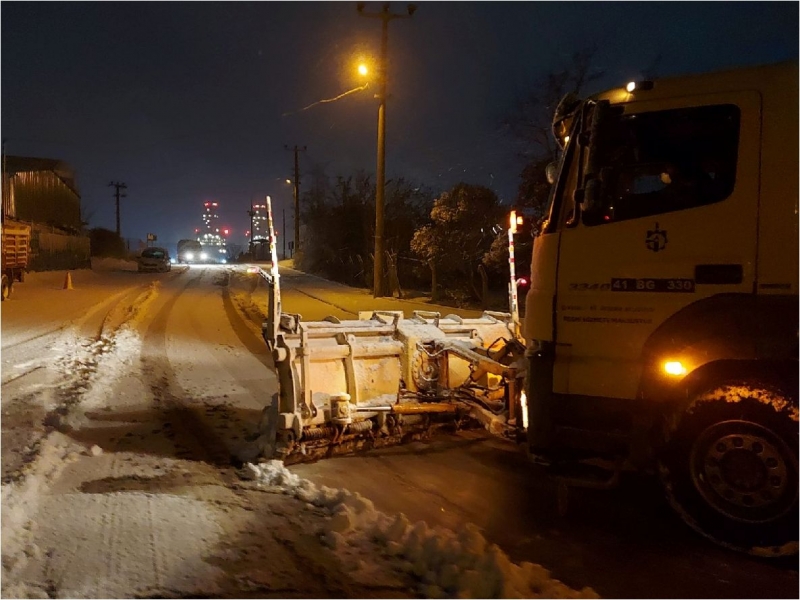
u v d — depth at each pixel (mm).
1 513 4801
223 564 4285
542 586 4195
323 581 4141
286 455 6359
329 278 42094
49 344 13312
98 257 60969
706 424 4812
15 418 7695
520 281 7844
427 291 29828
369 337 7355
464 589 4035
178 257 83438
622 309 5086
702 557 4777
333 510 5211
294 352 6445
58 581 3986
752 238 4758
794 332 4613
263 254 82312
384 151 27500
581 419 5227
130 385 9844
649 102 5098
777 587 4371
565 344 5273
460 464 6613
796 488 4551
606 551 4863
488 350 7410
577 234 5238
